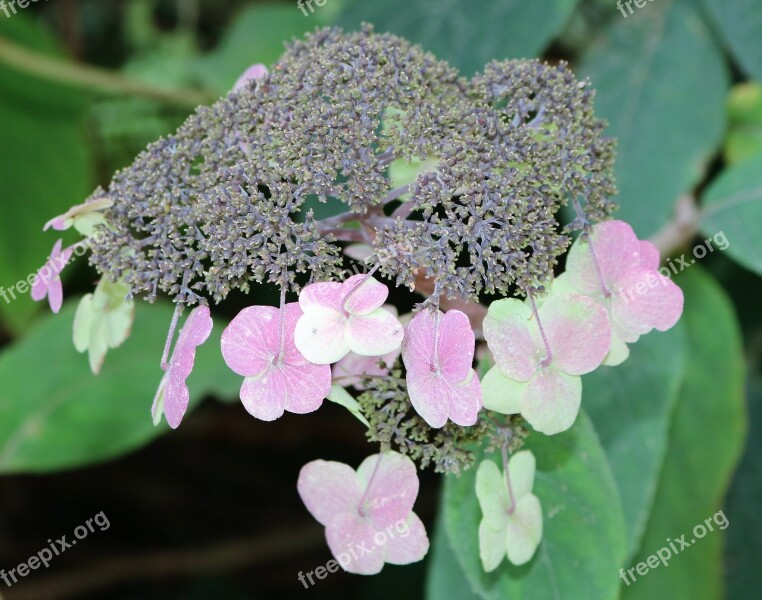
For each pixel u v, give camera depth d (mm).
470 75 688
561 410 495
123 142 1036
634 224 685
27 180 918
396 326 478
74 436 695
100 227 512
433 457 510
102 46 1216
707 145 698
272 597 1200
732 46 698
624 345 512
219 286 490
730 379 674
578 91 522
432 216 493
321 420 1140
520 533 515
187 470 1230
